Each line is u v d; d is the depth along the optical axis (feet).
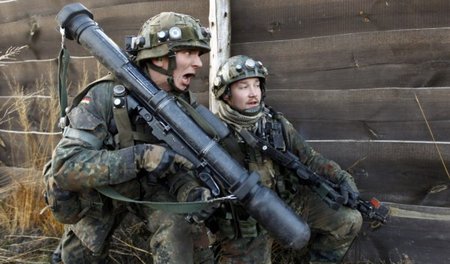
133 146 6.54
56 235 10.36
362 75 8.98
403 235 8.91
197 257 7.34
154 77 7.11
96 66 11.89
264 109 8.00
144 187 7.16
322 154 9.45
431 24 8.36
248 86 7.64
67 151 6.49
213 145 6.60
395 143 8.84
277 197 6.64
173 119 6.61
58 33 12.44
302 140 8.39
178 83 7.08
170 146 6.70
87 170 6.39
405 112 8.71
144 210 7.26
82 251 7.79
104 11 11.64
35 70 13.07
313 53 9.33
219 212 7.67
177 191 6.95
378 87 8.88
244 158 7.63
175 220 6.94
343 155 9.28
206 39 7.09
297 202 8.38
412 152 8.72
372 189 9.12
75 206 7.05
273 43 9.66
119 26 11.50
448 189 8.56
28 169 11.64
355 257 9.31
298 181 7.97
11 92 13.60
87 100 6.84
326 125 9.40
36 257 9.85
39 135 12.64
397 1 8.52
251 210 6.56
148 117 6.74
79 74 12.27
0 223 11.02
